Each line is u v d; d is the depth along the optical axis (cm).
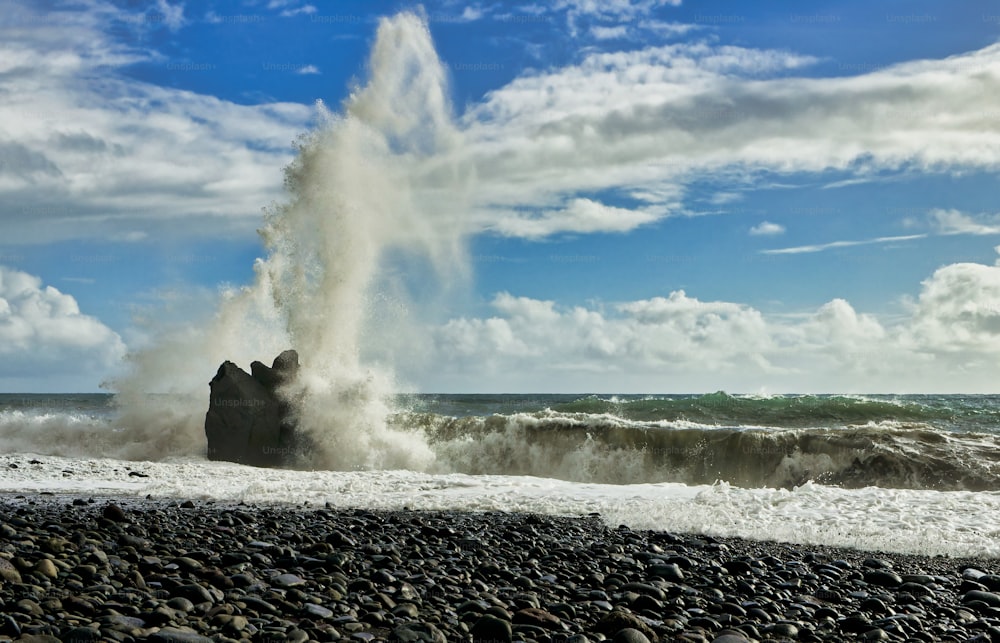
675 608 502
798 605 521
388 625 432
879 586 598
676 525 855
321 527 799
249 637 393
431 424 1878
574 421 1755
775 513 908
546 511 973
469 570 599
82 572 492
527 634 423
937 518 860
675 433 1638
